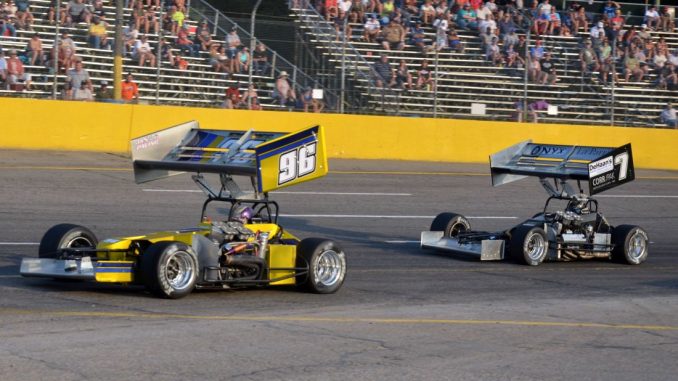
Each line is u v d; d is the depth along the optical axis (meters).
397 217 33.34
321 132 17.80
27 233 26.41
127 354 13.82
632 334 17.19
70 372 12.71
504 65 51.94
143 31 45.91
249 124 45.31
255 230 19.56
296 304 18.58
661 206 39.56
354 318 17.44
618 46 55.81
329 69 48.31
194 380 12.64
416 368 13.87
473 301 19.95
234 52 46.84
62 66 43.62
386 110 48.81
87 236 19.19
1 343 14.11
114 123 43.22
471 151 48.94
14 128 41.62
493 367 14.17
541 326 17.52
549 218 25.98
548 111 51.97
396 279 22.38
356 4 51.56
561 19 56.88
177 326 15.87
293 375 13.15
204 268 18.61
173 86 45.81
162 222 29.52
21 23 43.91
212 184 36.41
